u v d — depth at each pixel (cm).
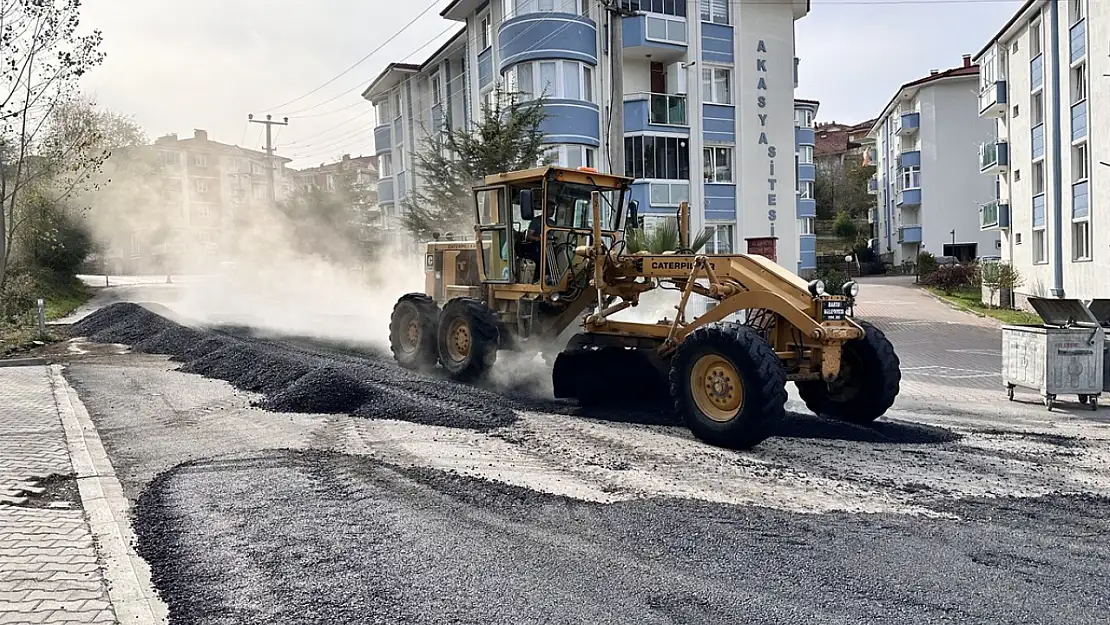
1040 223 2570
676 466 655
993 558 455
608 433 772
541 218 998
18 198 2673
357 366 1115
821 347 740
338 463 675
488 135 1886
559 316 1020
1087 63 2198
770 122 2806
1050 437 767
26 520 539
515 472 638
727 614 389
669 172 2661
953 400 1030
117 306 2147
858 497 570
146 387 1111
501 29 2583
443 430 790
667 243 1148
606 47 2592
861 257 5591
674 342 823
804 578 429
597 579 431
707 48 2689
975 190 4725
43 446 754
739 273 781
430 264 1252
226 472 657
